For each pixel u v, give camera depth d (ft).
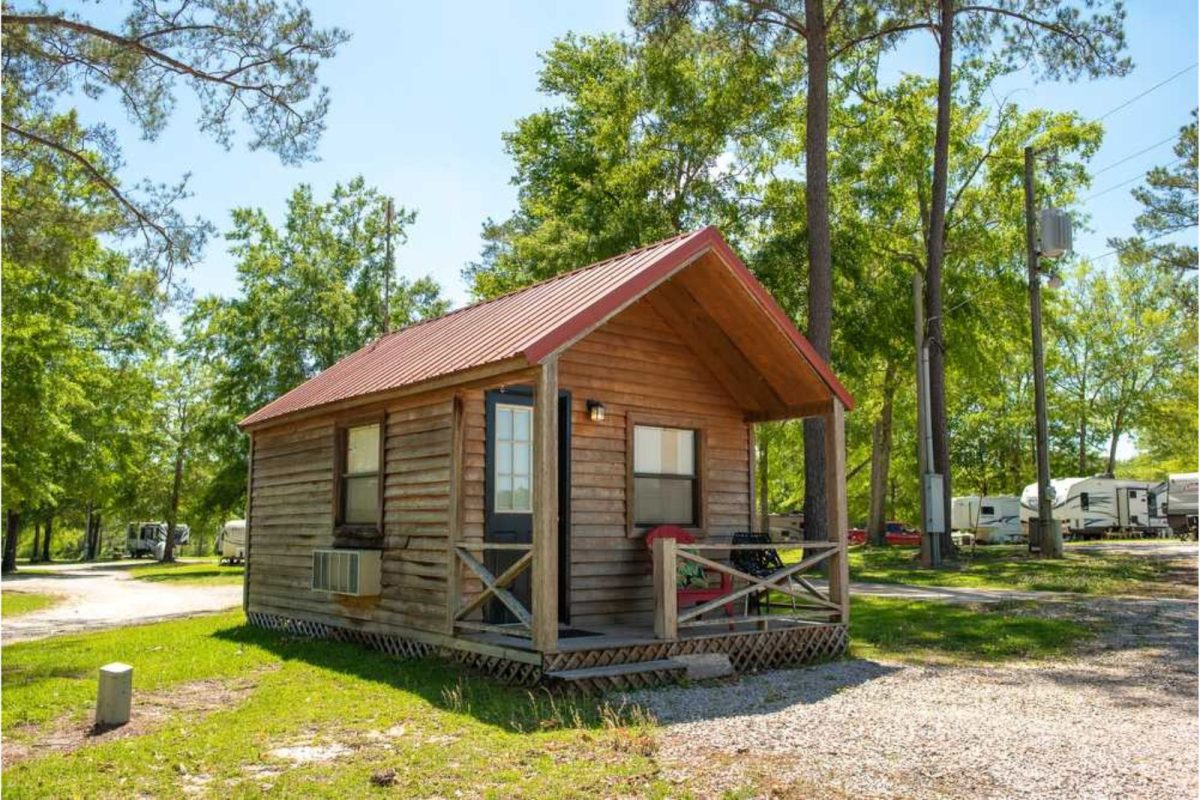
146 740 20.11
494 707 22.97
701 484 36.14
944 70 70.13
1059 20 67.56
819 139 56.85
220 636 39.65
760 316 31.73
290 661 31.37
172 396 140.26
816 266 56.03
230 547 127.95
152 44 43.68
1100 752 18.65
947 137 72.33
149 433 132.77
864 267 79.00
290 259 111.55
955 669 29.43
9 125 44.52
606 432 33.63
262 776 17.34
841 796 15.74
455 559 29.53
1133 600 47.32
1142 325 140.05
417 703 23.61
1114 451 142.92
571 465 32.42
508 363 25.75
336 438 37.55
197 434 117.50
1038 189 84.23
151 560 164.04
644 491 34.83
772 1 63.10
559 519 32.32
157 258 48.75
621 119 79.51
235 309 108.68
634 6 63.82
